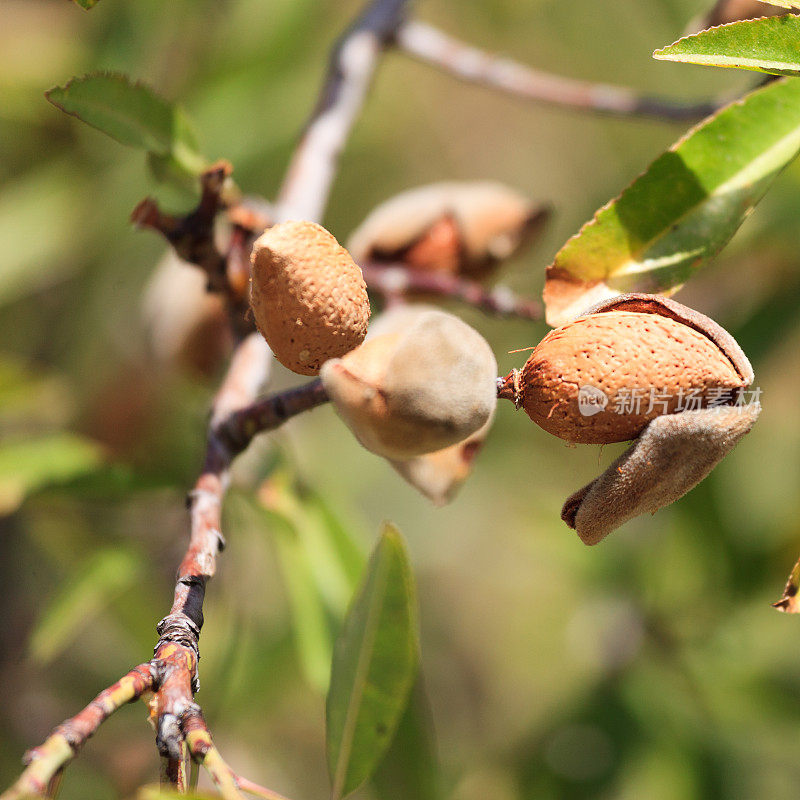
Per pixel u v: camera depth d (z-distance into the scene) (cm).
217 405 72
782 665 98
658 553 101
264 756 122
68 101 71
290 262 66
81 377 106
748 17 73
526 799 95
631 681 98
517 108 149
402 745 75
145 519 93
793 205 85
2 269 107
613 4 128
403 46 86
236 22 112
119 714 100
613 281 69
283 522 79
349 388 67
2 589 103
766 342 94
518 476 129
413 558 150
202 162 73
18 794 64
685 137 69
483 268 82
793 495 107
